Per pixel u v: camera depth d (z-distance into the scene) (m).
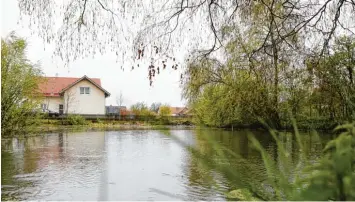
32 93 17.17
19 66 15.58
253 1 5.27
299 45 5.74
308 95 5.33
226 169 0.80
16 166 8.91
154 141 16.80
